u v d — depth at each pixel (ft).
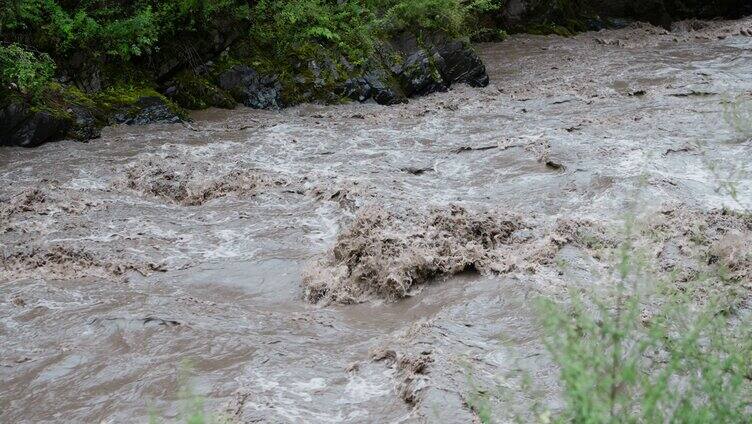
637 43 73.97
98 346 19.56
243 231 28.60
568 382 10.16
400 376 16.70
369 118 48.98
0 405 16.97
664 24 85.20
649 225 25.16
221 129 46.88
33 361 18.88
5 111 42.29
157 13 50.98
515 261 22.90
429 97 55.21
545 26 80.12
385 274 22.43
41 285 23.77
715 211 26.61
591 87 53.72
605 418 9.53
